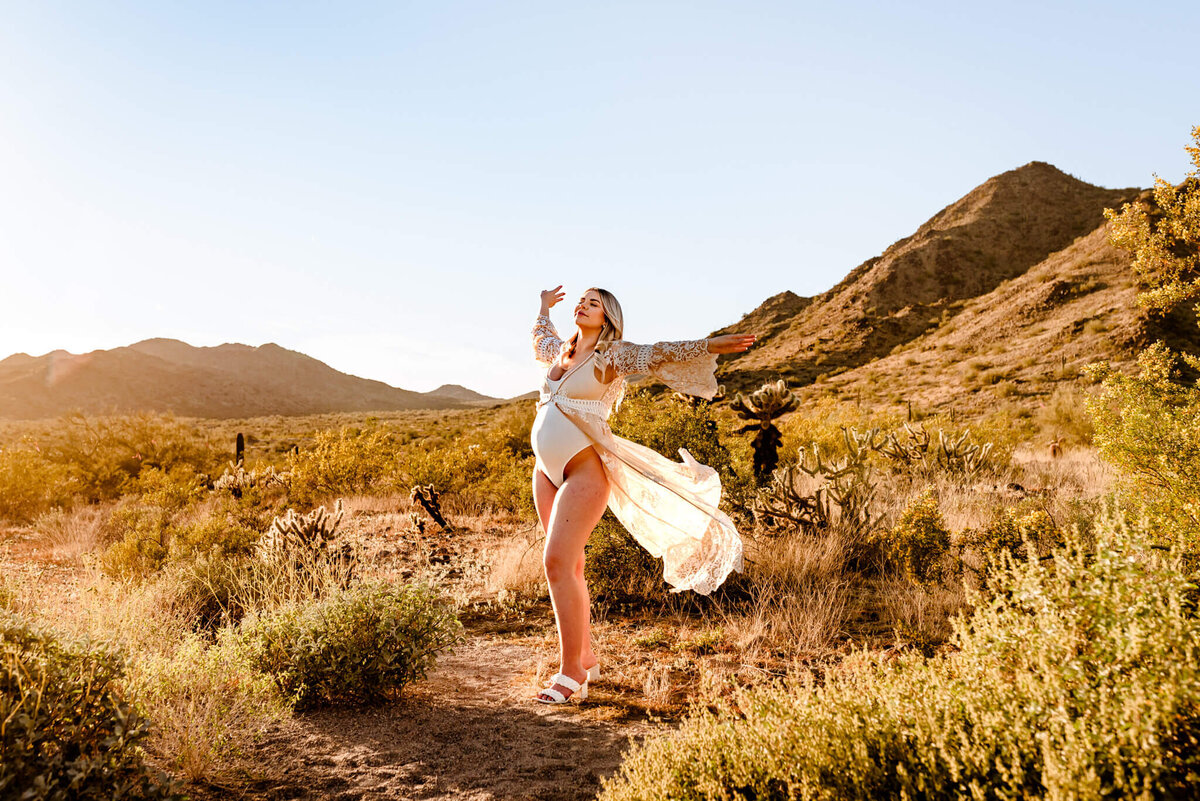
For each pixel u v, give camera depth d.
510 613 6.73
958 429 17.50
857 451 9.72
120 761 2.81
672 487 4.48
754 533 7.83
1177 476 4.26
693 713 2.87
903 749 2.12
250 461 22.38
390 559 8.84
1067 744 1.81
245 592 6.35
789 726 2.36
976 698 2.16
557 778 3.45
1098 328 50.31
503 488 12.94
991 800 1.93
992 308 74.44
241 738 3.87
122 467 18.88
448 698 4.63
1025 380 45.56
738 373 74.69
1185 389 4.89
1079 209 104.19
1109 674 2.02
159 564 7.57
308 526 7.72
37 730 2.61
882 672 2.76
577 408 4.60
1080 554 2.30
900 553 6.42
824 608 5.85
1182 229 6.52
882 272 97.62
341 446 15.80
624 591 6.84
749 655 5.17
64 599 5.78
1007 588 2.52
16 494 14.91
